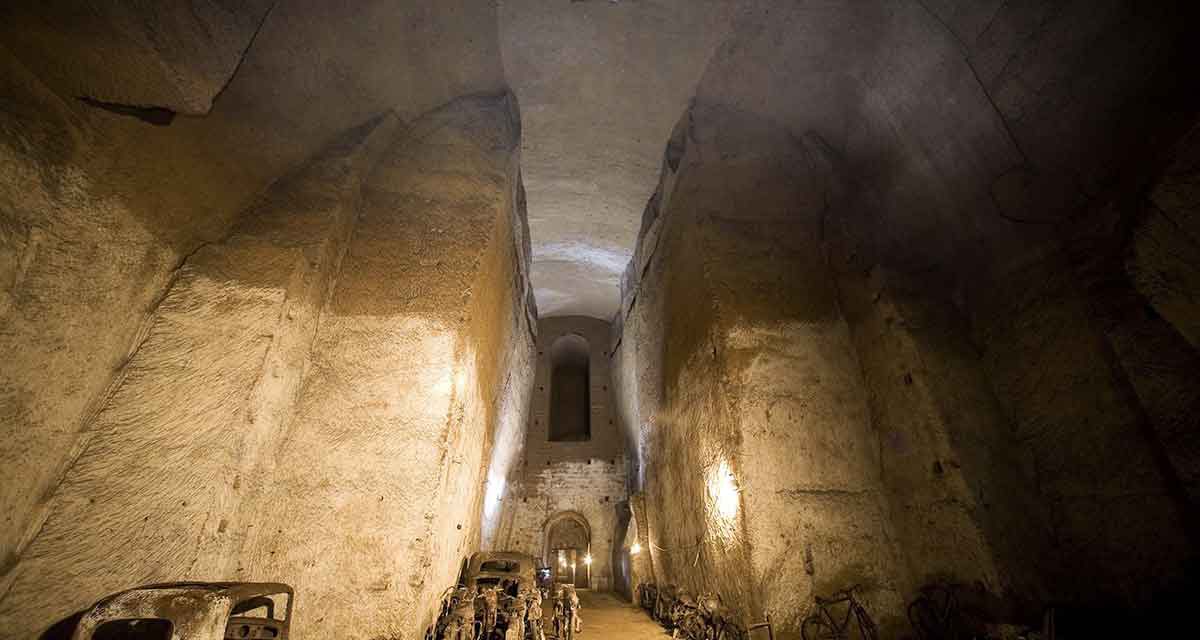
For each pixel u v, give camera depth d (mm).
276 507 4027
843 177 6434
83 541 3004
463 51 6137
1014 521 4332
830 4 5477
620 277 12930
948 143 5250
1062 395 4402
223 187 4305
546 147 8383
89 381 3287
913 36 5059
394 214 5398
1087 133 4219
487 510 8992
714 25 6234
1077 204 4434
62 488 3059
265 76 4398
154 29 3406
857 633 4453
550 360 15688
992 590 4031
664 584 7777
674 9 6145
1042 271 4672
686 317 6922
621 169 8867
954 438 4598
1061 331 4441
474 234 5531
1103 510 4027
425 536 4082
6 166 2779
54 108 3047
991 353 5066
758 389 5383
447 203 5645
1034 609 3939
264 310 4113
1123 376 3957
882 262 5695
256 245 4426
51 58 3008
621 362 13469
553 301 15125
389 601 3824
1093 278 4234
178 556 3254
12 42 2824
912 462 4844
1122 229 4016
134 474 3289
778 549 4730
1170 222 3625
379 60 5363
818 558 4730
